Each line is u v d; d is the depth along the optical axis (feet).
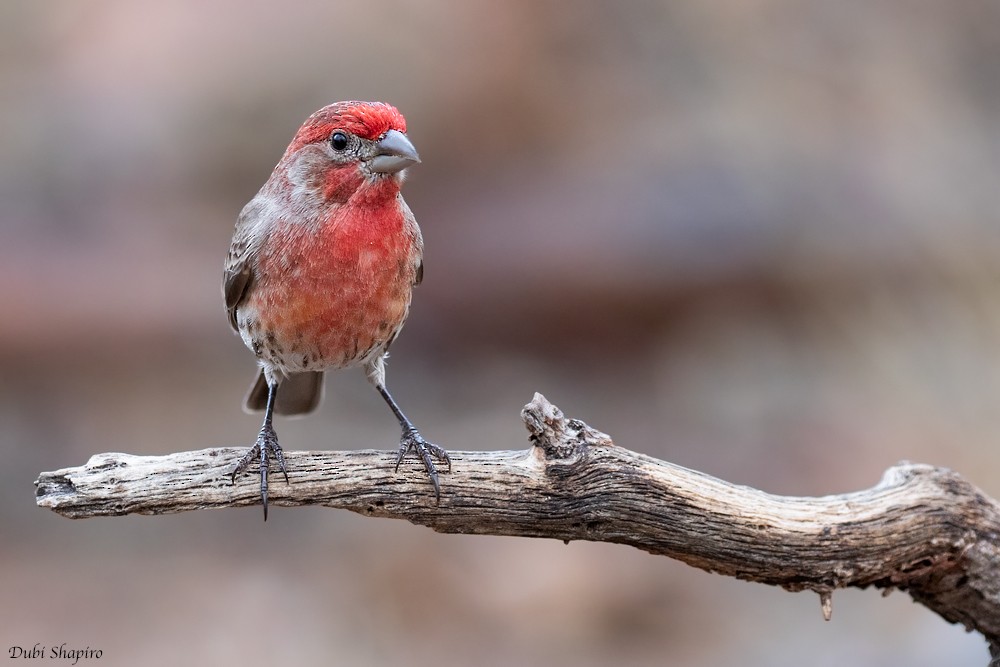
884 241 47.78
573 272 49.01
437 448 20.49
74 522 40.40
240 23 55.98
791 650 33.76
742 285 48.65
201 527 40.24
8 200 52.31
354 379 47.50
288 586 36.88
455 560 37.19
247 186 54.60
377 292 23.09
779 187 50.19
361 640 34.53
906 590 21.85
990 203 48.37
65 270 48.93
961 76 52.75
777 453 42.22
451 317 48.98
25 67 56.44
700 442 43.57
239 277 23.75
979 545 21.12
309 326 23.29
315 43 55.72
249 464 20.20
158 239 51.83
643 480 20.11
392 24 55.98
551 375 48.57
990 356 43.52
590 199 51.08
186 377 47.06
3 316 46.65
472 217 51.60
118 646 33.81
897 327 45.32
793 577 20.88
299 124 54.85
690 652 33.94
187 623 34.86
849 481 40.19
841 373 45.52
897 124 51.70
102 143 54.24
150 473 19.80
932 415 42.14
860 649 33.47
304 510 40.73
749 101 53.42
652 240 49.49
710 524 20.27
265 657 33.58
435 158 54.29
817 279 48.11
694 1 55.26
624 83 55.52
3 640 33.55
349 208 22.72
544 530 20.42
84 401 45.93
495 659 33.78
